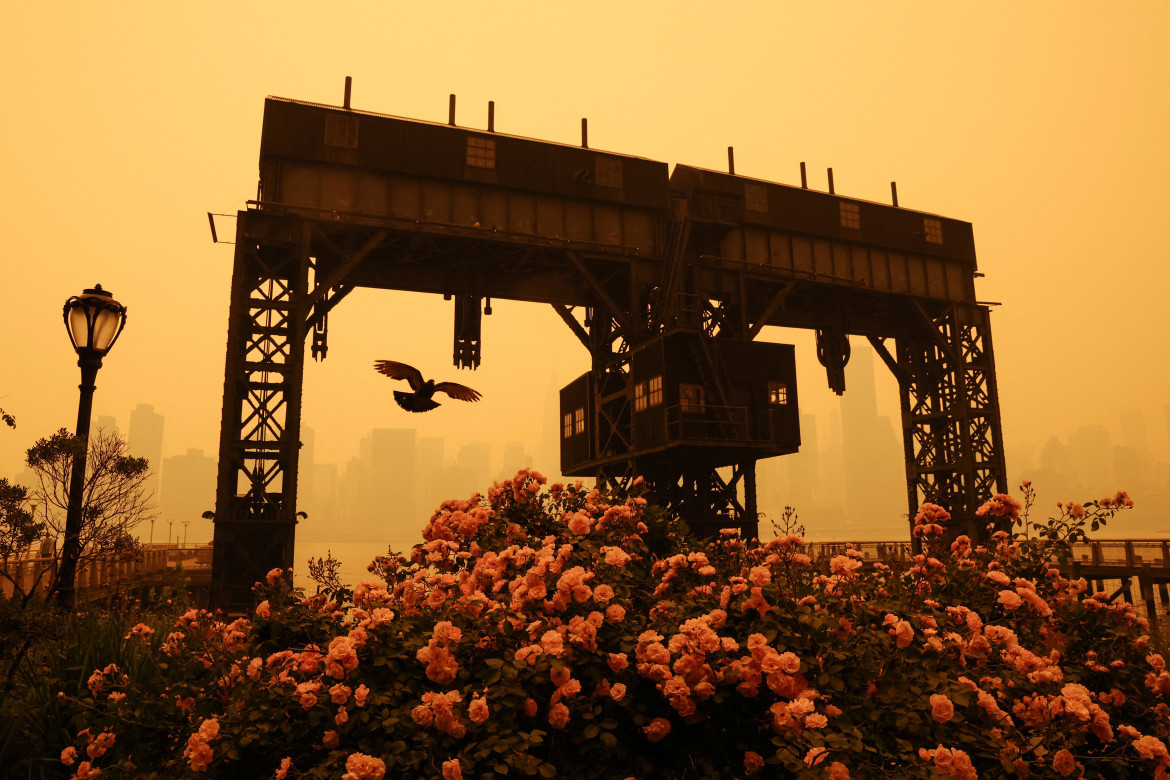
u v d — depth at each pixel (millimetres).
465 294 29719
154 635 6973
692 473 30297
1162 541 27031
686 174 32812
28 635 6391
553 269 30984
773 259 33094
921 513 6641
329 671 4141
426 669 4234
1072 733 4160
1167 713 5055
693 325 28703
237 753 4059
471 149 28172
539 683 4254
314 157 26016
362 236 27344
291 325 24828
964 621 4902
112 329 8992
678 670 4219
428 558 5773
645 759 4344
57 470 7402
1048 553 6527
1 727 5617
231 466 23406
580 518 5680
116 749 5082
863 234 35094
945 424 36875
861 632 4535
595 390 32188
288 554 22750
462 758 3789
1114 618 5715
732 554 6750
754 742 4375
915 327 37938
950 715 3861
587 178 29516
